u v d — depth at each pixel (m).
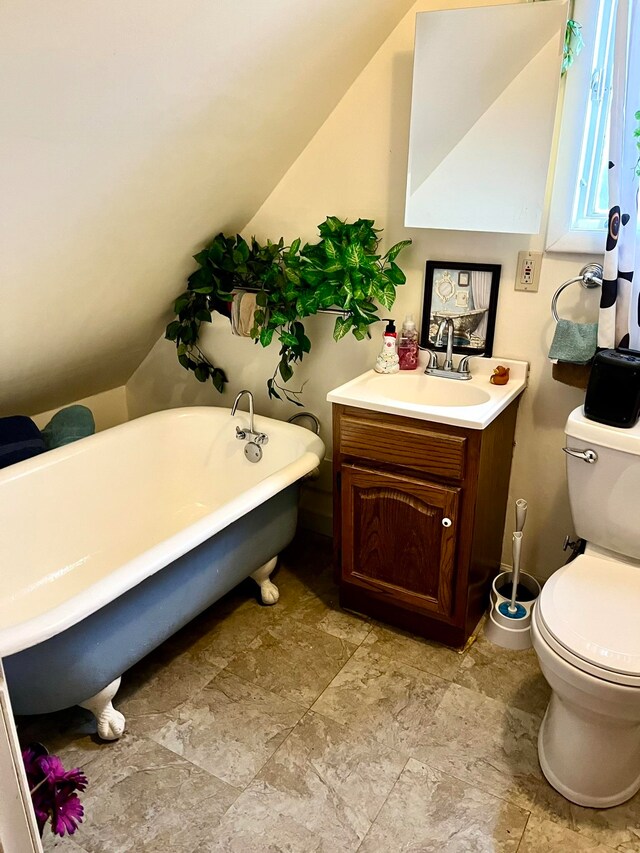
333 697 1.93
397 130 2.07
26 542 2.15
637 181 1.71
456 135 1.92
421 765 1.71
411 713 1.87
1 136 1.31
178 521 2.58
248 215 2.41
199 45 1.45
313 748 1.77
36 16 1.12
